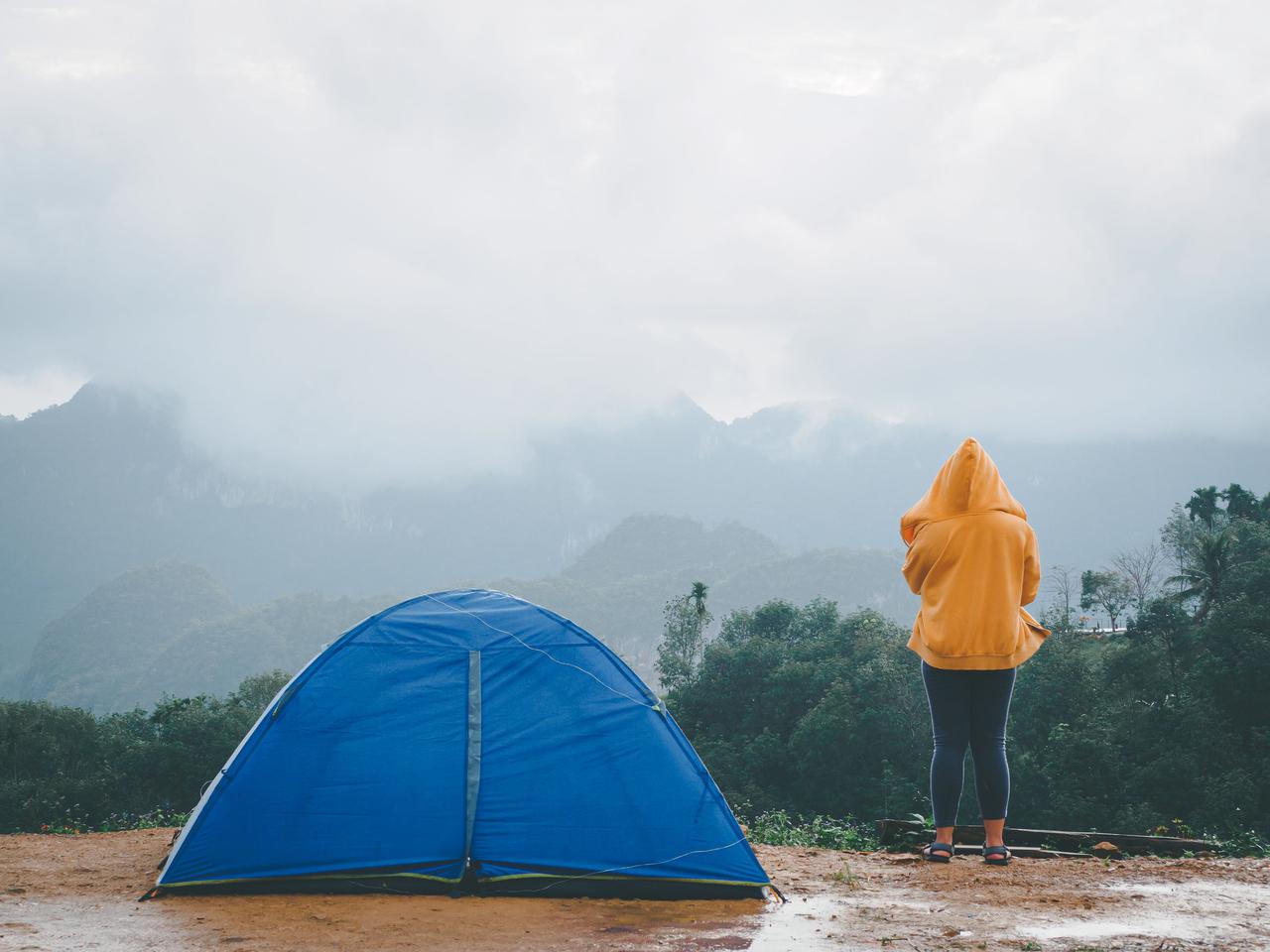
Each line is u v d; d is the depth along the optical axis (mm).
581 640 6383
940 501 6418
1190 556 60906
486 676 6086
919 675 57875
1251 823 39719
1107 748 43906
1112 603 62312
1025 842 7664
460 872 5461
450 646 6188
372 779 5648
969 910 5219
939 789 6582
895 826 7738
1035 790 44938
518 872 5492
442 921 4898
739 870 5594
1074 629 56000
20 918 4867
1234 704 45156
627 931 4797
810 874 6238
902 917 5082
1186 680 47375
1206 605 52281
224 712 69312
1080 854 7164
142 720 75312
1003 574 6238
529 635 6316
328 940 4520
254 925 4762
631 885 5512
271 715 5770
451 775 5715
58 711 69125
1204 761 42688
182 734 64938
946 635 6293
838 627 77562
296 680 5918
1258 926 4883
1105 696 49094
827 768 56938
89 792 61500
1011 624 6246
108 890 5578
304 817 5527
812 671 68688
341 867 5430
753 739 66438
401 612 6328
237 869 5395
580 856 5555
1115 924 4918
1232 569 52344
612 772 5844
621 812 5715
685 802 5805
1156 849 7590
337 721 5801
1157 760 42938
